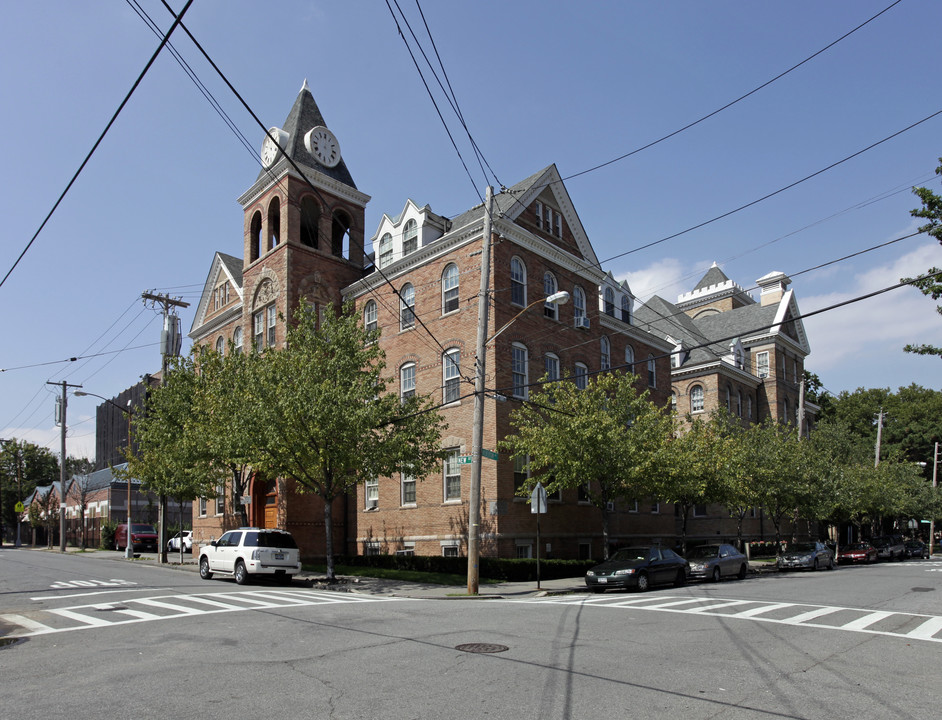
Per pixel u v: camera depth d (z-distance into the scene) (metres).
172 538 48.69
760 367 55.62
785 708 7.25
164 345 40.66
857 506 47.03
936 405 76.44
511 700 7.45
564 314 32.41
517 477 27.89
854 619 13.91
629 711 7.05
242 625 12.74
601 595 20.45
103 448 79.38
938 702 7.54
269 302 34.56
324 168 35.91
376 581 24.34
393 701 7.42
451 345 29.31
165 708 7.25
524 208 30.69
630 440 25.61
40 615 14.68
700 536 45.69
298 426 22.80
